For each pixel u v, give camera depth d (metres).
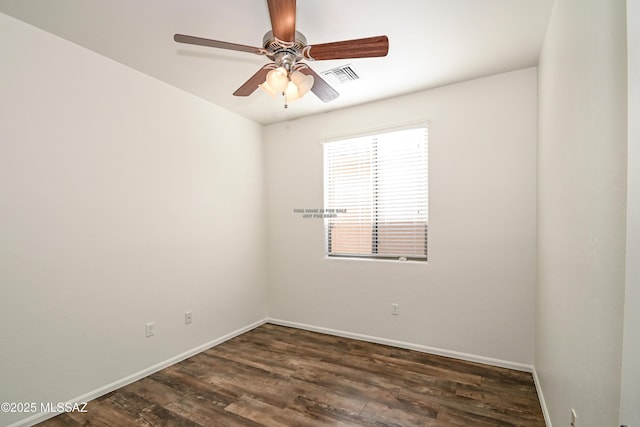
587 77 1.10
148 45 2.12
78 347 2.09
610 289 0.88
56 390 1.97
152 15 1.81
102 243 2.23
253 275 3.64
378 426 1.85
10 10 1.75
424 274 2.90
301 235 3.60
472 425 1.85
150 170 2.56
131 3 1.70
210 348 3.04
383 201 3.18
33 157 1.89
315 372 2.53
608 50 0.90
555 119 1.67
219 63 2.36
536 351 2.33
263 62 2.35
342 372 2.52
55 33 1.97
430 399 2.12
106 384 2.23
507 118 2.56
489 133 2.62
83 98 2.13
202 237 3.01
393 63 2.39
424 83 2.74
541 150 2.18
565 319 1.41
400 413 1.98
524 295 2.51
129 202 2.40
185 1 1.69
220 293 3.20
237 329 3.39
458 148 2.74
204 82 2.69
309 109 3.33
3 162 1.77
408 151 3.05
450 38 2.06
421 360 2.73
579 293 1.19
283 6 1.40
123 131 2.37
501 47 2.18
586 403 1.09
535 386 2.26
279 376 2.47
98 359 2.19
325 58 1.75
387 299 3.08
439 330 2.84
